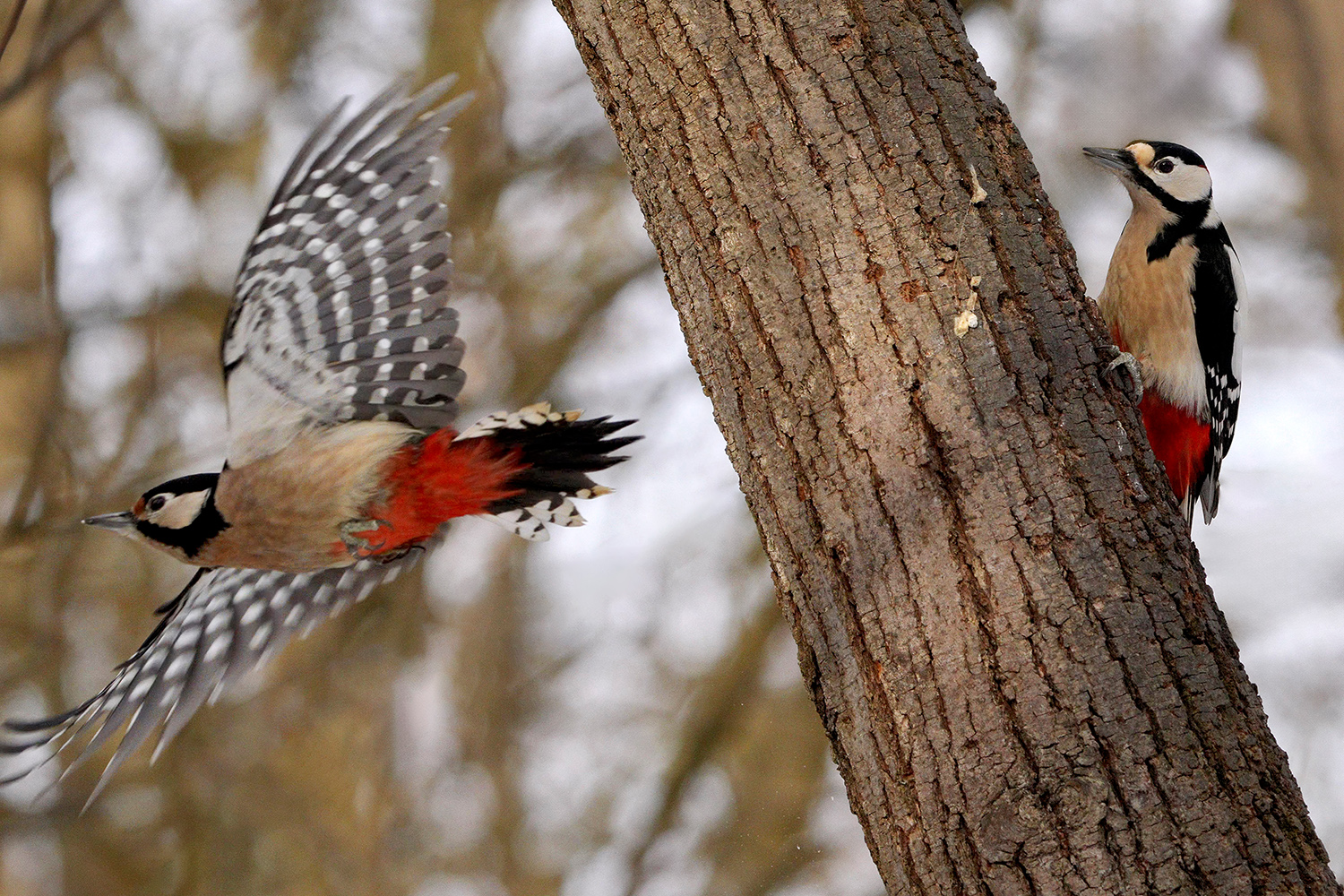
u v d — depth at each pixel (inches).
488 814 750.5
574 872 726.5
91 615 716.0
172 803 705.0
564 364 702.5
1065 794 194.4
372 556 365.7
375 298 319.9
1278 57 633.0
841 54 222.7
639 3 231.0
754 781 692.1
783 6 224.5
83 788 689.0
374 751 737.6
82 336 737.0
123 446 687.1
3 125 754.2
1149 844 191.5
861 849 669.3
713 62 225.6
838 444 214.7
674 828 657.6
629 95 232.5
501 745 757.9
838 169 218.7
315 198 314.2
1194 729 197.9
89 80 828.6
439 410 336.8
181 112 832.3
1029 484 207.8
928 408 211.5
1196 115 767.7
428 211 315.9
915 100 221.9
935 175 218.8
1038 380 212.8
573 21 238.7
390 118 313.4
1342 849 618.8
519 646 784.3
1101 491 209.2
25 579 707.4
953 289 214.7
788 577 222.1
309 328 323.6
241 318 325.1
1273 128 668.7
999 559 205.0
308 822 711.1
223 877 690.2
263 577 374.9
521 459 330.3
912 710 205.6
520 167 711.1
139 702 354.9
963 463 209.0
